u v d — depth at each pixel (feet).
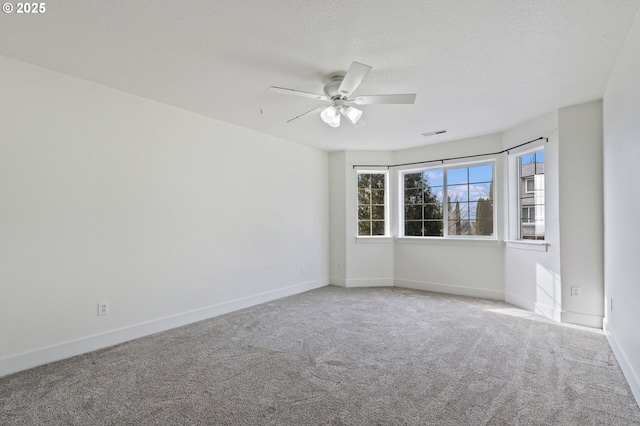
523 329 10.27
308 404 6.20
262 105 10.64
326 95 9.00
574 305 10.68
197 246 11.36
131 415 5.86
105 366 7.78
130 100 9.64
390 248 17.26
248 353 8.54
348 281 16.96
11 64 7.52
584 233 10.46
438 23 6.25
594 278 10.32
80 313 8.55
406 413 5.91
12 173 7.51
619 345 7.84
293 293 15.30
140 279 9.79
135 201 9.71
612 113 8.43
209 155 11.80
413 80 8.76
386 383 6.98
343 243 17.11
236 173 12.78
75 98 8.52
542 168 12.34
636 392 6.27
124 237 9.45
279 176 14.73
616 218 8.14
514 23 6.25
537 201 12.57
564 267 10.80
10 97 7.50
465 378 7.18
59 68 8.04
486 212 14.75
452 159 15.37
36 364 7.77
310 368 7.68
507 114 11.53
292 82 8.89
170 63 7.84
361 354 8.46
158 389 6.73
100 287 8.93
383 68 8.07
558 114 10.90
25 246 7.68
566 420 5.69
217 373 7.43
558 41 6.88
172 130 10.69
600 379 7.10
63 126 8.30
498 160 14.06
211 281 11.78
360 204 17.49
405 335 9.82
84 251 8.65
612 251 8.68
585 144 10.42
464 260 15.10
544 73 8.36
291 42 6.93
